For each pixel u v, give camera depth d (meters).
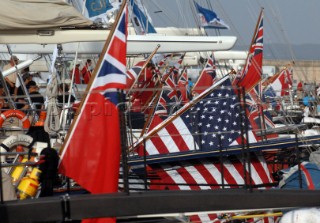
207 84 81.31
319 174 47.09
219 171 55.12
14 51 69.94
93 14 71.62
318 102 82.19
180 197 31.69
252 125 64.19
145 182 43.06
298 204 32.81
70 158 34.12
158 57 101.88
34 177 34.84
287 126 62.97
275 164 59.78
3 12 45.59
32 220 30.27
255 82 68.62
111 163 34.16
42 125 43.44
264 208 32.50
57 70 58.81
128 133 54.97
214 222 48.56
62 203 30.52
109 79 34.50
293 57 78.50
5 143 42.38
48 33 47.16
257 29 69.81
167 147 55.22
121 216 31.09
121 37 34.75
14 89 67.50
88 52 62.06
